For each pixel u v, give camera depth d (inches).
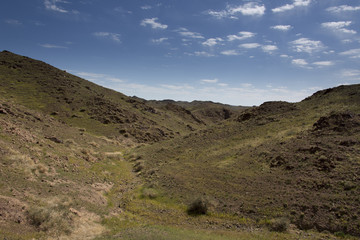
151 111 4436.5
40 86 3410.4
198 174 1108.5
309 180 779.4
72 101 3223.4
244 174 988.6
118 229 599.2
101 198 829.8
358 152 842.2
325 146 959.6
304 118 1544.0
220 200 821.2
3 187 550.0
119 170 1358.3
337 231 553.3
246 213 715.4
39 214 486.9
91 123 2800.2
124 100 4498.0
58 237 457.1
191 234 581.3
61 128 1855.3
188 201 865.5
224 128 1969.7
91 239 486.0
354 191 652.1
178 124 4370.1
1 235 373.7
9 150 756.0
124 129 2864.2
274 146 1186.6
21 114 1550.2
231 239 544.7
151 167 1434.5
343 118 1150.3
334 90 1947.6
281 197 735.1
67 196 677.9
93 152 1478.8
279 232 589.9
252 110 2107.5
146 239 486.6
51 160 911.7
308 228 591.8
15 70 3720.5
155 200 922.7
